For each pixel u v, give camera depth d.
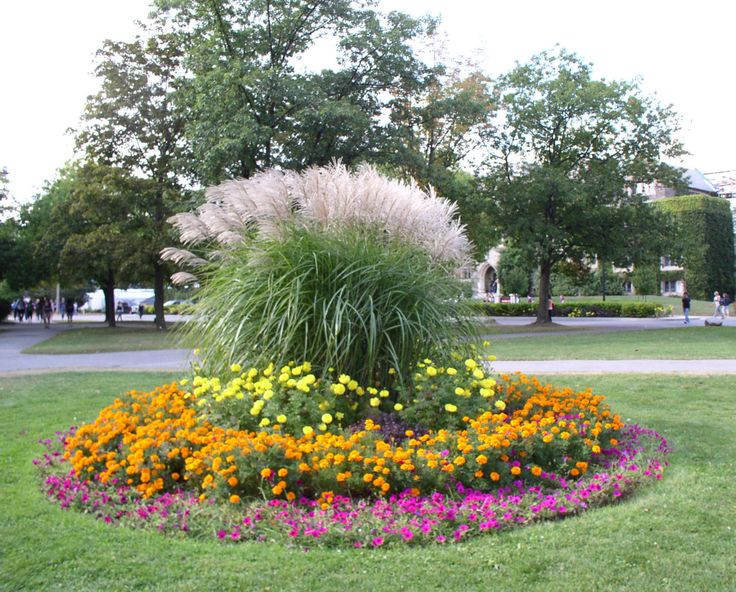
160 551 3.90
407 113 24.12
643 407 8.71
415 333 6.04
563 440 5.32
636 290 57.66
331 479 4.65
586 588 3.39
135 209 27.62
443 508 4.31
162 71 28.14
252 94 20.81
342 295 5.99
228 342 6.05
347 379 5.71
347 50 22.38
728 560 3.72
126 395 6.62
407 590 3.40
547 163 28.81
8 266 36.62
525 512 4.42
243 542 4.07
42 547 3.96
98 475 5.09
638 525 4.24
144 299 72.25
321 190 6.89
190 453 5.07
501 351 16.62
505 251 56.12
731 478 5.32
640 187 37.31
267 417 5.60
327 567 3.67
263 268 6.25
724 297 39.84
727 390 9.86
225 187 7.36
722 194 69.69
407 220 7.01
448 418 5.67
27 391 10.51
